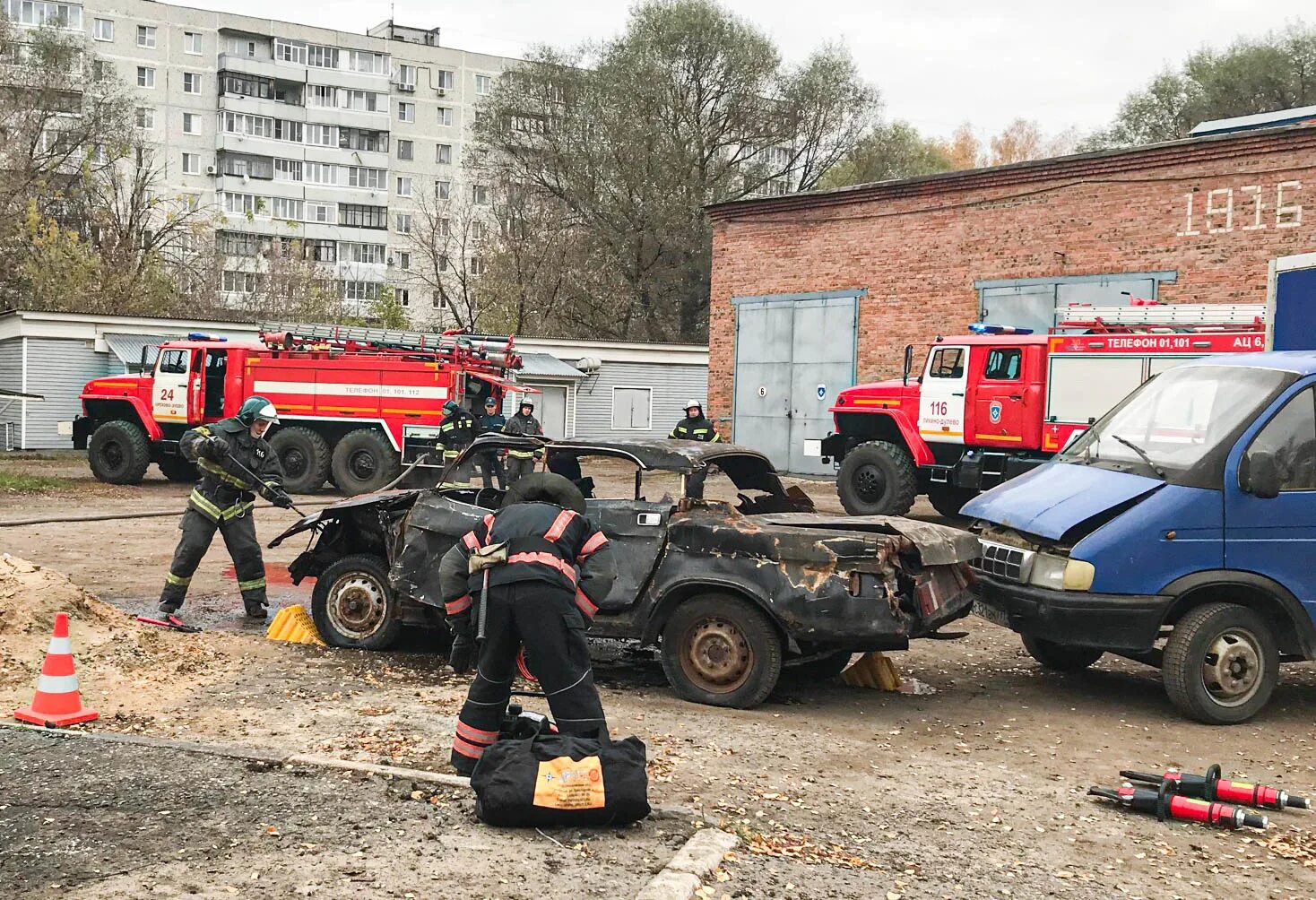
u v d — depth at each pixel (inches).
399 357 813.2
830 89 1843.0
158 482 876.0
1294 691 323.0
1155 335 554.9
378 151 3127.5
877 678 312.7
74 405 1208.8
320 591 335.0
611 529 290.8
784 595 272.2
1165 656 284.4
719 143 1802.4
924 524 293.4
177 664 296.0
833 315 936.9
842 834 196.7
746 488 327.9
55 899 150.4
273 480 369.1
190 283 1873.8
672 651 285.9
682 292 1822.1
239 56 2984.7
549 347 1317.7
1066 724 281.7
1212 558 284.2
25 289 1689.2
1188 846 201.8
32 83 1852.9
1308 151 685.9
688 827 189.9
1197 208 733.9
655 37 1770.4
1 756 212.5
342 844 173.9
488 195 2021.4
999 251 833.5
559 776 182.5
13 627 295.0
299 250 1991.9
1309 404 295.3
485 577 195.8
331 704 265.7
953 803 218.2
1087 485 303.0
